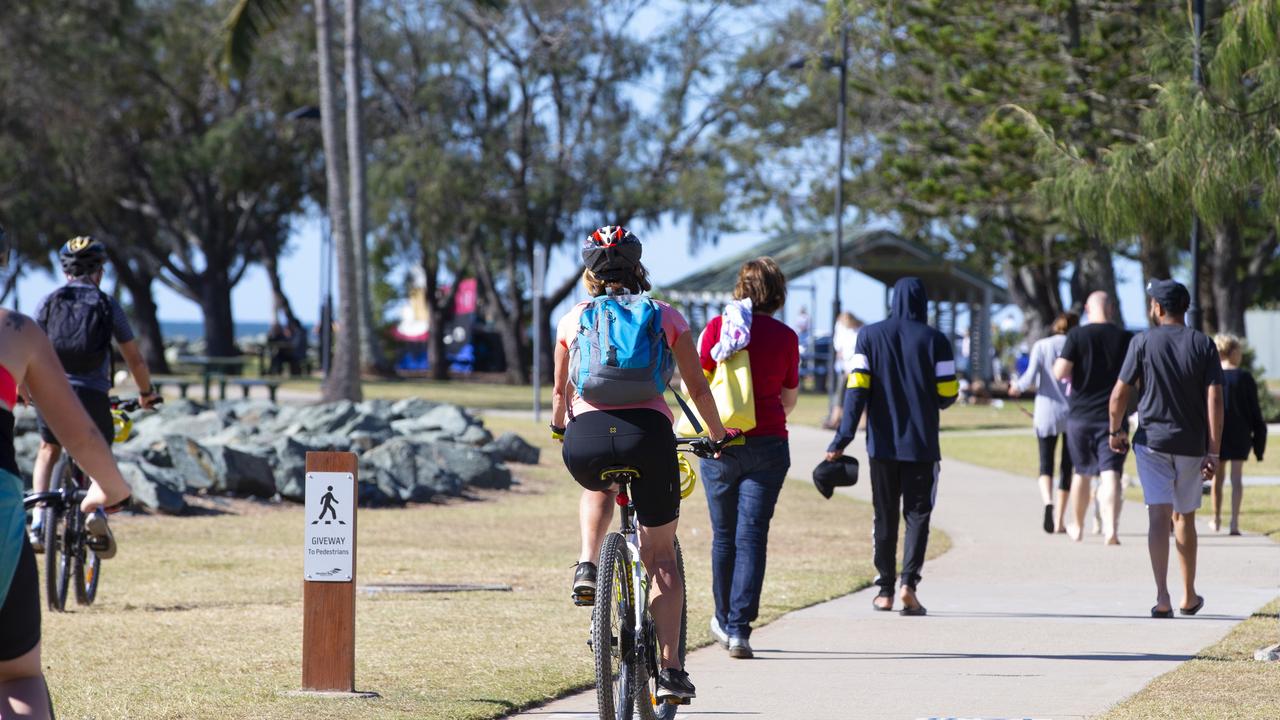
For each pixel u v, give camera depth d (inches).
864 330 593.0
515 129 3329.2
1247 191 935.0
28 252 3353.8
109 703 411.5
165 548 787.4
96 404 580.4
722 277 3075.8
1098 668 479.8
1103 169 1045.2
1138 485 1236.5
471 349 4234.7
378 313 4803.2
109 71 3026.6
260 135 3289.9
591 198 3336.6
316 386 2906.0
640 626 386.9
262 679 447.5
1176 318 580.4
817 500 1126.4
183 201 3614.7
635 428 371.2
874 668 483.2
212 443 1019.9
